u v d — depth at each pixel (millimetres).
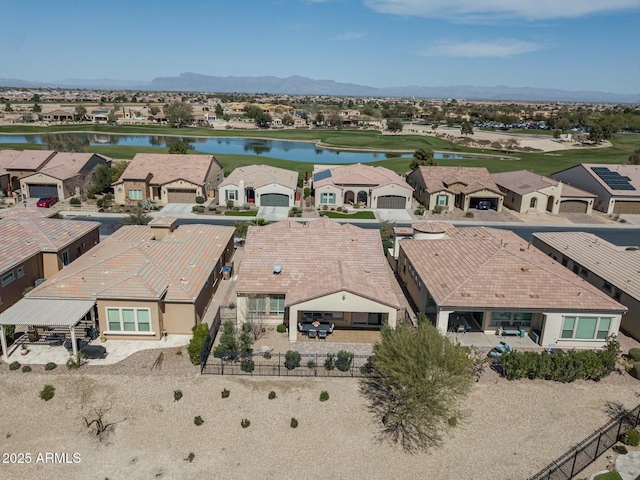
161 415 22516
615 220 63562
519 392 25016
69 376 25078
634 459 20469
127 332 29000
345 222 60500
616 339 29547
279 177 70562
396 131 188125
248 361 25859
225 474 19406
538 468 20078
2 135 143375
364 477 19500
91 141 142625
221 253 37562
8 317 26469
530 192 65625
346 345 29250
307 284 30828
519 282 30562
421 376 21188
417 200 73750
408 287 37438
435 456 20672
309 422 22359
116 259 31828
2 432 21297
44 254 35969
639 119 197125
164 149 118062
